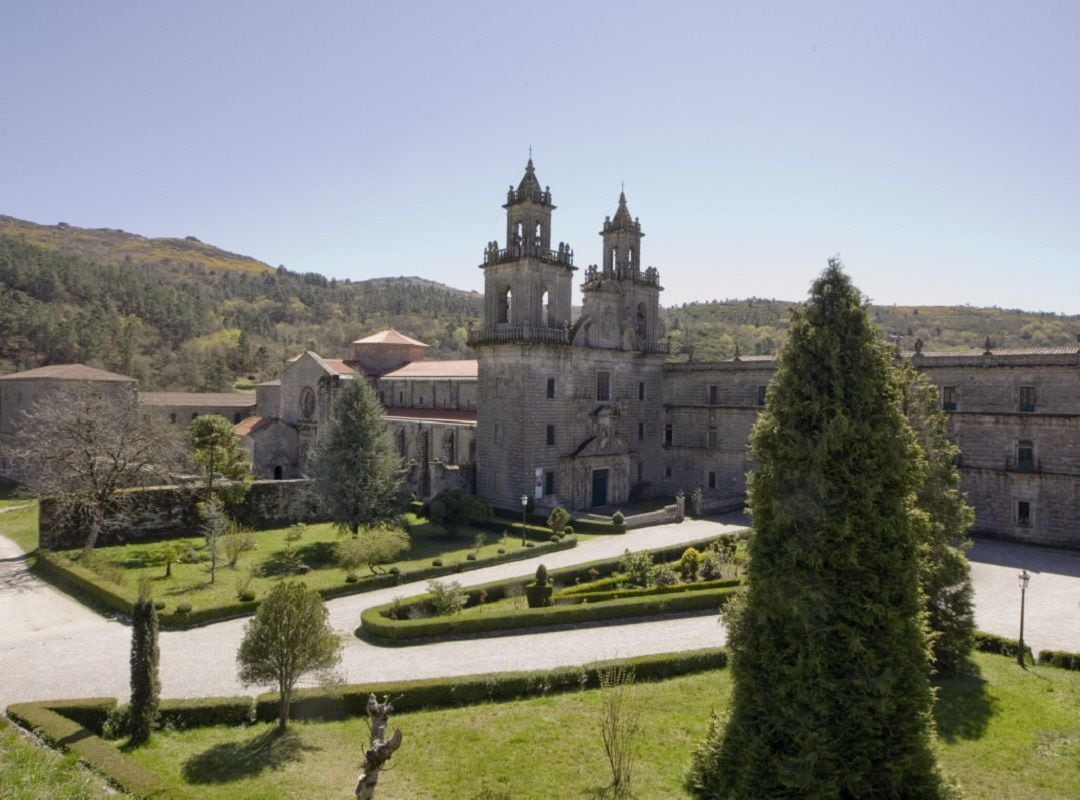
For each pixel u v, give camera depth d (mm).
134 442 51406
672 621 34875
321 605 23578
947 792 16750
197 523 54625
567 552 49594
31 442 70500
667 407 75375
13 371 108000
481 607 37281
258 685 23938
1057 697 25734
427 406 81125
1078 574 44219
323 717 23859
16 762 17656
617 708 20328
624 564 41500
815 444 17062
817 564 16750
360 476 50594
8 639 31438
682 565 42125
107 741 21578
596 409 66750
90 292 152625
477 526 58375
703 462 72438
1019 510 53531
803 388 17469
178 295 185000
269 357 163250
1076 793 19328
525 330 60062
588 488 66000
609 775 19500
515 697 25438
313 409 81188
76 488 50250
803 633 16781
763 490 17891
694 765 18922
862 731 16375
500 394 62844
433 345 182375
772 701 17156
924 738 16781
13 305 119750
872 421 17219
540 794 18500
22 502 69438
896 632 16656
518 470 61156
